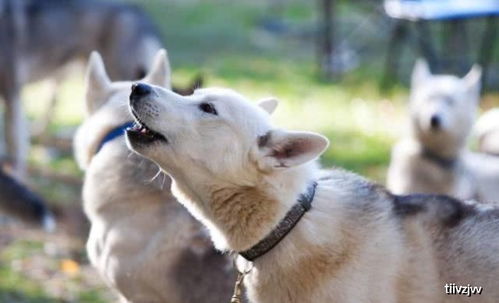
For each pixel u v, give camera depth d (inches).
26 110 653.3
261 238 233.6
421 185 432.8
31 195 352.2
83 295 369.4
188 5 1042.7
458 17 643.5
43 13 550.3
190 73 751.7
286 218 232.1
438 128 417.1
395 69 763.4
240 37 901.2
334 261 232.1
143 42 557.6
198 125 232.7
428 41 776.3
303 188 231.8
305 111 661.9
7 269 390.9
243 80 740.7
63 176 514.9
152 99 233.8
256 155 229.6
